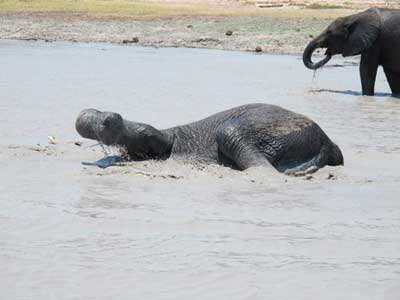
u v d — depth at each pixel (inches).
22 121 1641.2
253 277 719.1
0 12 4837.6
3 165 1214.9
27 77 2438.5
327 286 698.2
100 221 904.3
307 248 809.5
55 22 4493.1
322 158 1215.6
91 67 2773.1
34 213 938.1
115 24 4414.4
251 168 1144.2
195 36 3937.0
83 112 1208.2
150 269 738.2
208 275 722.2
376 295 677.3
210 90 2220.7
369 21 2356.1
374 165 1278.3
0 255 775.1
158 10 5017.2
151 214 938.7
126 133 1199.6
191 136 1221.7
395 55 2332.7
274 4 5802.2
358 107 2033.7
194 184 1093.1
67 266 745.0
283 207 983.0
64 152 1317.7
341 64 3193.9
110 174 1146.0
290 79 2600.9
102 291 680.4
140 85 2290.8
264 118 1181.7
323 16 4601.4
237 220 916.6
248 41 3754.9
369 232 873.5
